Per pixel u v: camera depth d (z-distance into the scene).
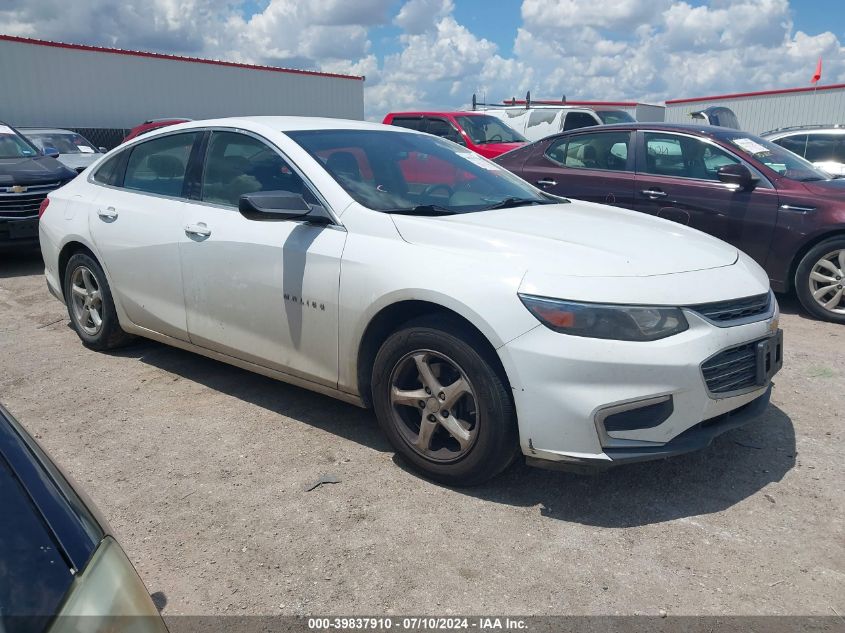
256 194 3.43
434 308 3.23
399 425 3.37
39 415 4.07
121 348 5.17
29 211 8.05
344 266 3.39
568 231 3.44
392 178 3.88
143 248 4.38
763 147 6.59
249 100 27.30
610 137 7.22
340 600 2.53
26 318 6.06
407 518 3.02
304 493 3.22
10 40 21.17
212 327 4.09
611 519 3.01
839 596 2.53
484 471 3.11
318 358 3.60
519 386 2.89
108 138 23.19
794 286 6.22
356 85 31.19
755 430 3.85
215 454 3.59
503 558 2.75
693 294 3.00
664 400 2.87
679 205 6.59
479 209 3.79
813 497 3.17
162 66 24.61
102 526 1.46
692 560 2.74
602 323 2.83
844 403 4.20
